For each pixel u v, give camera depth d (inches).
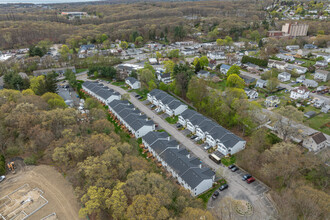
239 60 7721.5
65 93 5344.5
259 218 2427.4
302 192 2347.4
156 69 6993.1
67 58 7691.9
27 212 2368.4
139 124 3865.7
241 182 2933.1
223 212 2464.3
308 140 3494.1
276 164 2805.1
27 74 6692.9
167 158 3139.8
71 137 2972.4
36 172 2893.7
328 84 5684.1
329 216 2108.8
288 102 4763.8
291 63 7539.4
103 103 5088.6
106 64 7362.2
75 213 2356.1
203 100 4571.9
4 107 3577.8
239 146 3427.7
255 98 5196.9
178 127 4119.1
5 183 2741.1
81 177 2586.1
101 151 2837.1
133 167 2645.2
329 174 2815.0
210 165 3225.9
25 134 3174.2
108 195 2214.6
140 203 2007.9
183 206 2158.0
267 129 4010.8
